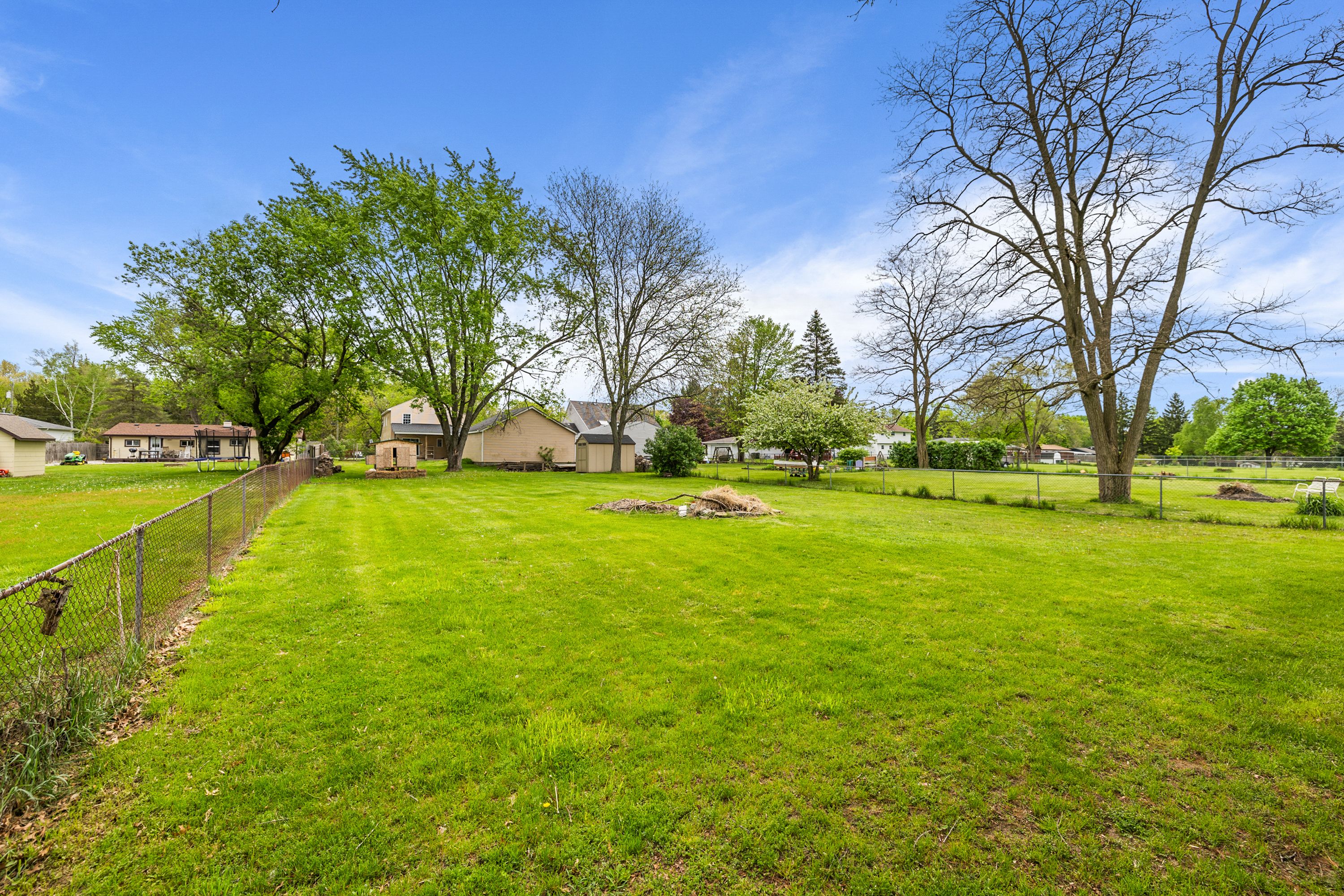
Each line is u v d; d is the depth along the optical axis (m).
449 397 25.62
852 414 22.27
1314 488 14.41
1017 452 46.25
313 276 23.03
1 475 22.92
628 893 2.05
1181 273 13.62
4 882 2.05
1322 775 2.74
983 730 3.18
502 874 2.13
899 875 2.13
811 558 7.69
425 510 12.84
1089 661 4.16
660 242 28.48
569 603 5.61
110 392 54.75
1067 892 2.06
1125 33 13.24
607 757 2.89
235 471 28.83
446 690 3.63
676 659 4.18
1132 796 2.61
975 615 5.25
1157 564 7.30
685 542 8.84
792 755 2.92
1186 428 56.28
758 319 45.41
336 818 2.42
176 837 2.31
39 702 2.79
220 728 3.15
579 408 57.84
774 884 2.10
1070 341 14.98
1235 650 4.35
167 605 4.86
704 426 52.81
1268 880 2.11
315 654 4.24
